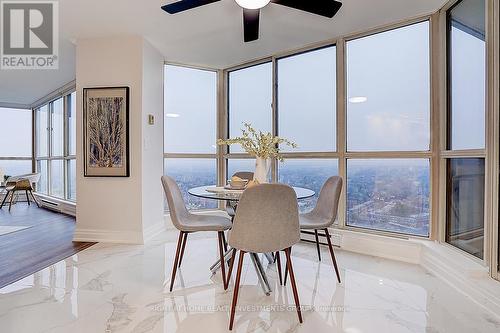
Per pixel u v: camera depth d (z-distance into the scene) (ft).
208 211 14.01
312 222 7.71
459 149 7.91
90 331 5.17
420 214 9.11
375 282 7.30
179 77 13.74
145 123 10.88
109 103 10.63
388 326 5.37
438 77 8.61
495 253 6.43
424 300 6.35
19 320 5.51
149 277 7.53
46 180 20.89
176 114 13.69
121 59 10.59
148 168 11.18
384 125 9.77
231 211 8.33
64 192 17.80
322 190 8.51
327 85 11.12
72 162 17.07
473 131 7.34
